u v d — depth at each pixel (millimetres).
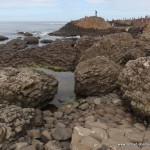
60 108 13898
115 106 13422
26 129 11031
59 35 75375
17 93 13367
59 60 26000
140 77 12102
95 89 15250
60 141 10336
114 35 26406
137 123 11266
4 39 61469
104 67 15328
